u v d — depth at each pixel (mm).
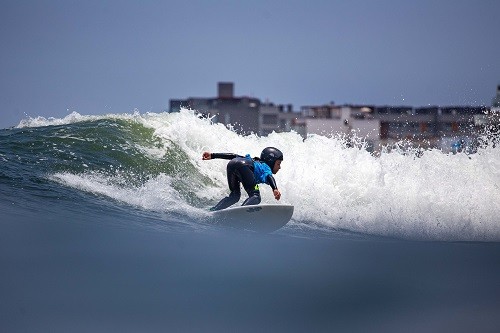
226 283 18844
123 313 15609
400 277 21328
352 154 46438
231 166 33938
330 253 25469
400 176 44188
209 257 22500
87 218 29062
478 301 18688
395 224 36906
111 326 14734
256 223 32188
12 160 37781
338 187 42688
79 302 16172
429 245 30484
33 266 19203
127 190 37031
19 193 32250
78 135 43500
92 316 15273
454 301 18594
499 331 16047
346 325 15781
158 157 43688
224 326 15188
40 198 31984
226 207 34094
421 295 19047
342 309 17031
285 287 18859
